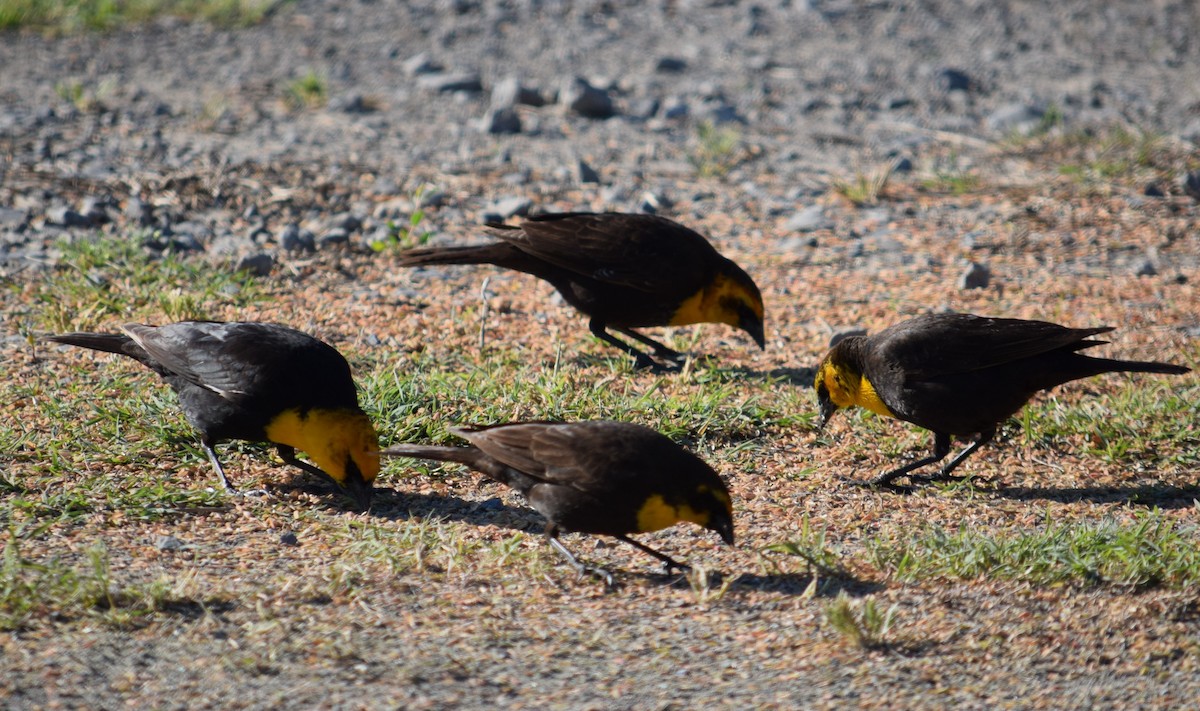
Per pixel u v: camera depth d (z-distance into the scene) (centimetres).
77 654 732
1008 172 2011
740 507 1017
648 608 841
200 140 2008
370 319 1383
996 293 1530
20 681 700
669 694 726
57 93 2230
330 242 1614
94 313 1331
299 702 699
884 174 1903
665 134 2189
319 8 2942
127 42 2619
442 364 1268
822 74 2580
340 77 2447
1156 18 3075
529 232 1288
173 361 987
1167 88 2519
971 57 2730
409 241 1617
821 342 1389
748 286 1313
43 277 1436
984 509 1027
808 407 1198
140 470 1020
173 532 923
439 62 2561
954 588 866
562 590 863
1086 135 2130
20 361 1210
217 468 1009
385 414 1110
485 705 707
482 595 846
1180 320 1442
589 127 2206
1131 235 1730
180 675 719
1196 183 1883
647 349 1379
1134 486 1076
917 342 1050
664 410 1161
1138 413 1188
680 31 2867
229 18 2819
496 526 966
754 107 2353
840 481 1075
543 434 884
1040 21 3034
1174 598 848
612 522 867
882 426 1184
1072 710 722
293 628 780
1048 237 1727
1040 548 898
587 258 1272
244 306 1391
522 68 2545
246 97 2294
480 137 2120
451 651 765
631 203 1817
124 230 1595
